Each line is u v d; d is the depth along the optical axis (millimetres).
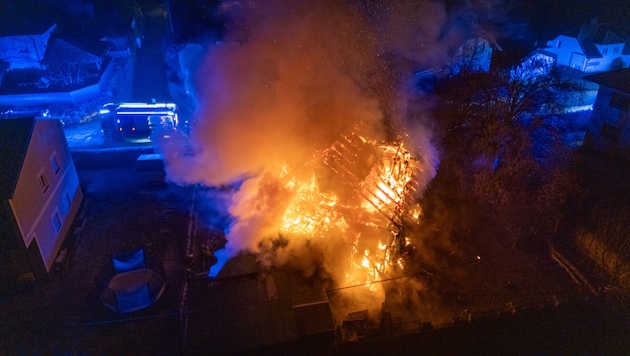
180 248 22219
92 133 33875
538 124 23953
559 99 29672
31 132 19906
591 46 40938
